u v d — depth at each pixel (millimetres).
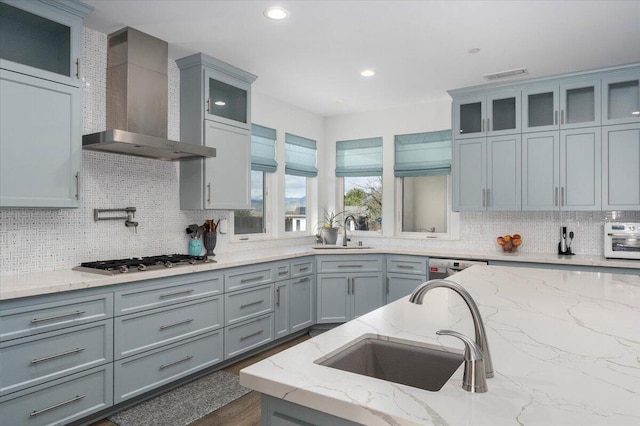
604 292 2137
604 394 953
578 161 3848
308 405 966
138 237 3361
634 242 3637
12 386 2135
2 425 2102
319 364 1177
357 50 3391
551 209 3959
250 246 4488
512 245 4348
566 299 1979
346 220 5090
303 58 3570
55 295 2289
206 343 3189
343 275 4508
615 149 3709
